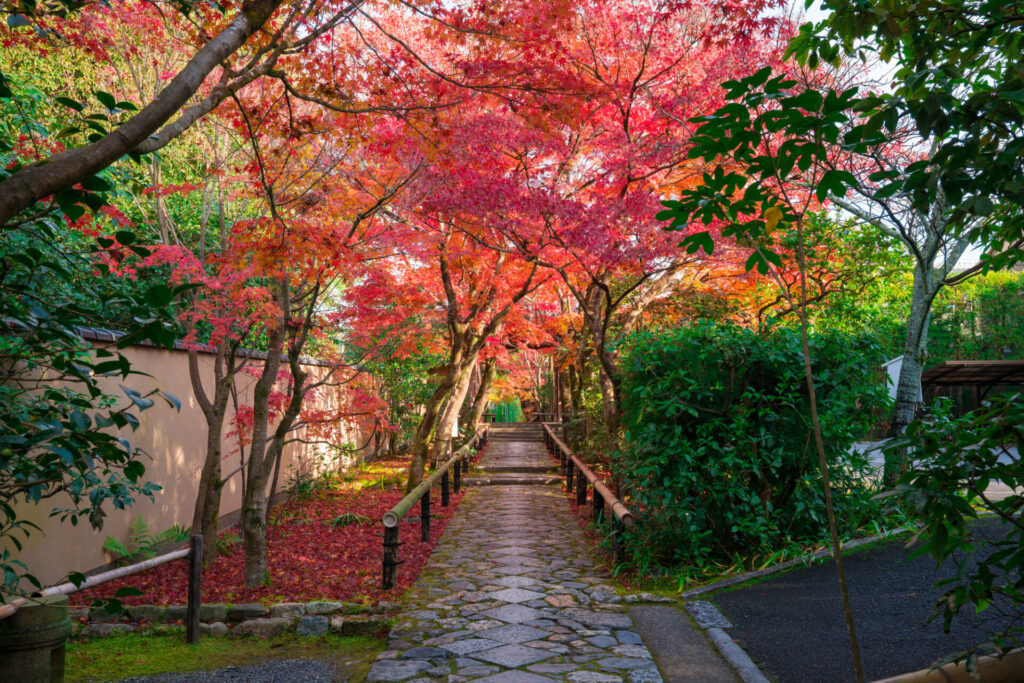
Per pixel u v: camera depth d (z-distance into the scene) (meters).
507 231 7.67
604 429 12.75
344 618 5.30
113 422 2.64
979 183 2.34
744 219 7.49
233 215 9.02
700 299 11.94
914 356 8.58
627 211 7.42
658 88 8.90
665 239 7.39
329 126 5.93
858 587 5.38
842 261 10.43
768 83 2.07
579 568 6.92
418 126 5.61
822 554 6.23
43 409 3.43
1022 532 2.15
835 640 4.42
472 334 12.88
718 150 2.27
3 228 2.75
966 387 19.89
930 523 2.15
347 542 8.35
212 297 6.86
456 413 14.90
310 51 5.40
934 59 2.83
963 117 2.29
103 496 4.66
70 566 6.10
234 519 9.87
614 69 8.75
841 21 2.93
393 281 9.09
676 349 6.67
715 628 4.85
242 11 3.02
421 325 11.74
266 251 5.75
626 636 4.84
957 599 2.18
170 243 8.09
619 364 7.80
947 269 8.34
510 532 8.89
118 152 2.40
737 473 6.46
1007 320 21.62
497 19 5.61
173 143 8.59
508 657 4.46
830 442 6.64
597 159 9.61
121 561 6.93
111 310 2.44
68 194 2.47
